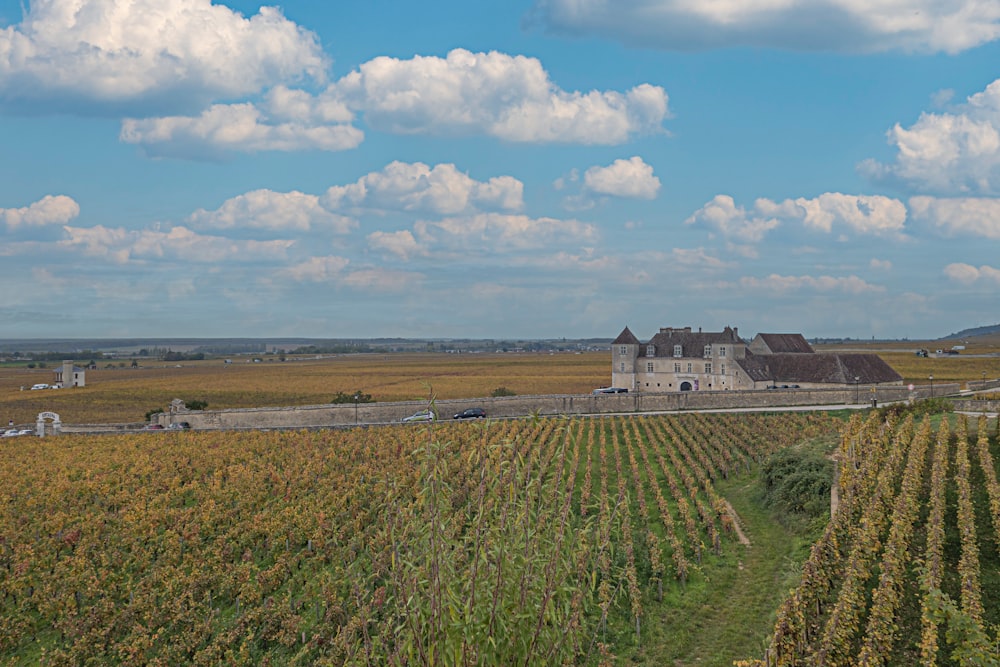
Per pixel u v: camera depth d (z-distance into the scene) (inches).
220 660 1119.0
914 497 1247.5
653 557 1305.4
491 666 509.4
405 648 514.9
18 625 1241.4
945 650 835.4
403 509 595.8
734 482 1947.6
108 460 2222.0
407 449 2194.9
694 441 2362.2
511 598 527.2
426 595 526.9
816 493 1558.8
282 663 1111.6
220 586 1352.1
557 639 526.9
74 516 1742.1
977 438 1733.5
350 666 584.4
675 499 1739.7
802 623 893.2
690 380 3786.9
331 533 1518.2
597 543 609.9
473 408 3090.6
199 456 2218.3
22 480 2006.6
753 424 2600.9
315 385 5669.3
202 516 1640.0
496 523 565.9
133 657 1115.3
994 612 901.8
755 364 3641.7
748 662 850.8
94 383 6200.8
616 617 1147.9
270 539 1524.4
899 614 927.0
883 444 1681.8
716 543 1392.7
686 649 1050.1
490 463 605.6
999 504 1141.1
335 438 2427.4
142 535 1576.0
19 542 1581.0
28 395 5137.8
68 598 1302.9
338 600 1206.3
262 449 2321.6
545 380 5777.6
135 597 1286.9
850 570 965.2
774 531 1508.4
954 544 1096.8
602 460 2122.3
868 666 784.3
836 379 3385.8
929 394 3073.3
